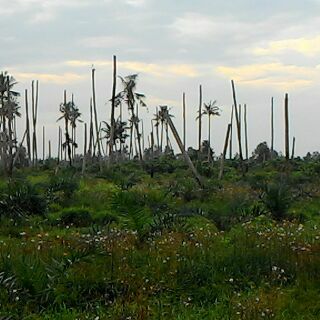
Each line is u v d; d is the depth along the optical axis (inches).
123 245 452.1
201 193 967.6
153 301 331.6
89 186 1105.4
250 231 535.8
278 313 314.5
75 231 604.7
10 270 359.6
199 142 2576.3
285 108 1579.7
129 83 2439.7
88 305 326.0
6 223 636.1
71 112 3110.2
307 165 1856.5
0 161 2269.9
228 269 387.5
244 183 1274.6
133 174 1567.4
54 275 354.6
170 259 404.8
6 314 303.7
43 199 725.9
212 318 308.2
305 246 453.4
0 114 2564.0
